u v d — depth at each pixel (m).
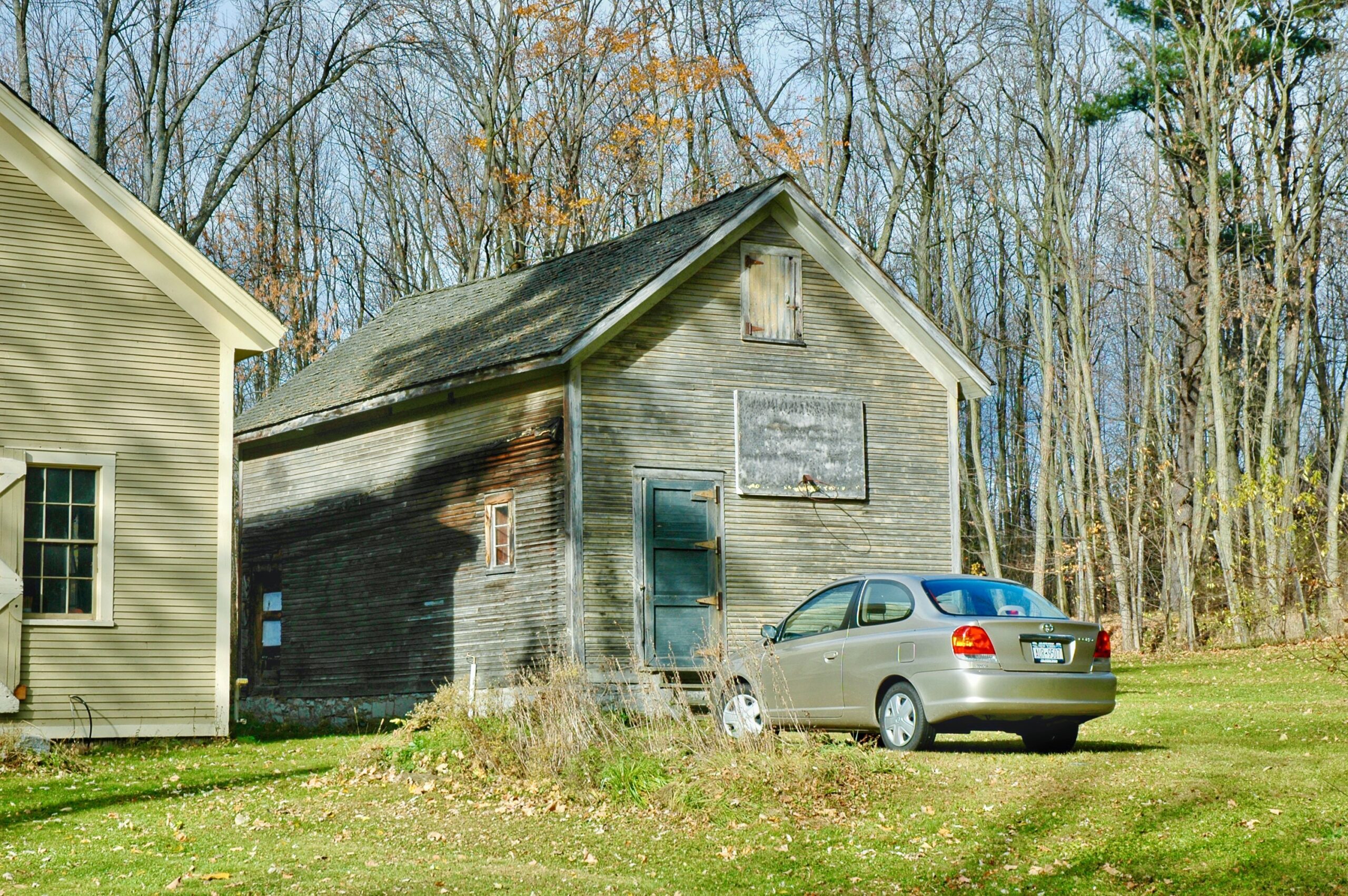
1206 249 39.25
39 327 16.17
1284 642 32.97
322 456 24.48
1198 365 39.41
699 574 20.33
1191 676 25.05
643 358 20.39
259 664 25.62
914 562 22.09
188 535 16.75
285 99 43.00
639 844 10.16
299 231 44.75
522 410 20.58
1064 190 41.09
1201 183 38.88
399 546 22.55
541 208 38.69
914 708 12.96
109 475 16.33
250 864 9.41
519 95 39.03
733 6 41.47
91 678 15.94
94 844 10.09
